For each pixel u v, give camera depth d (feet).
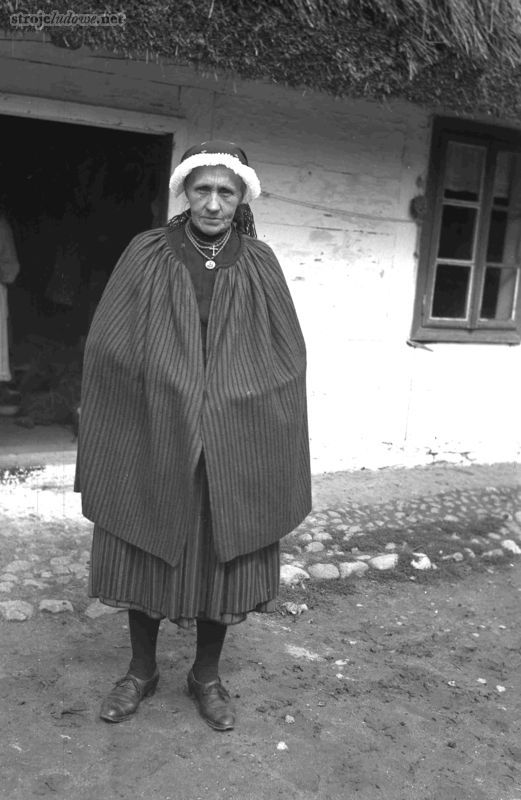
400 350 18.89
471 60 14.92
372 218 17.83
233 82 14.55
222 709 8.70
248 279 8.07
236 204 8.00
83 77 14.12
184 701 9.12
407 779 8.23
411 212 18.28
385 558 13.82
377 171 17.67
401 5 14.06
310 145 16.76
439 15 14.44
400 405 19.17
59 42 12.10
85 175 19.06
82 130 18.35
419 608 12.44
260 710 9.12
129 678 8.84
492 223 20.12
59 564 12.50
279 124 16.31
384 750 8.66
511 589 13.51
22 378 19.89
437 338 19.33
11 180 19.75
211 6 12.10
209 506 7.86
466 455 20.48
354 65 13.71
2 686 9.16
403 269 18.49
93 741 8.29
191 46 12.36
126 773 7.86
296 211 16.93
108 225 19.21
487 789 8.22
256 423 7.87
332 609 12.09
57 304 21.07
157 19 11.85
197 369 7.69
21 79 13.65
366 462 18.97
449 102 15.44
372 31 13.80
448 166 18.84
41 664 9.70
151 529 7.84
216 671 8.92
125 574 8.13
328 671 10.23
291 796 7.78
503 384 20.79
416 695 9.86
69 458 15.75
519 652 11.28
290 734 8.75
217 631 8.65
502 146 19.30
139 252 8.05
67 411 18.79
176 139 15.17
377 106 17.29
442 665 10.71
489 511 17.22
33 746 8.14
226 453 7.73
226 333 7.84
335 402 18.26
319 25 13.15
